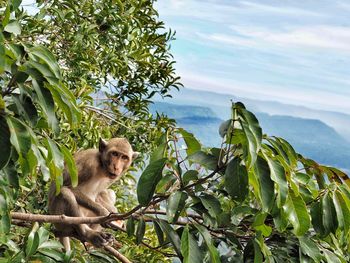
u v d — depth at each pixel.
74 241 7.61
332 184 4.38
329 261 4.64
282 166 3.99
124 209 10.24
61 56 9.56
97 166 7.42
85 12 10.05
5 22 3.50
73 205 7.00
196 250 4.02
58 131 3.54
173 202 4.00
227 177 3.90
